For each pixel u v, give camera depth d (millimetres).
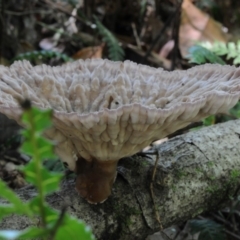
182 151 350
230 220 421
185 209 340
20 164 464
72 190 320
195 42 511
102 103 316
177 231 396
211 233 382
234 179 354
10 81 308
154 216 328
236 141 364
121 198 322
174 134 423
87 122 268
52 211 207
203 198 346
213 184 347
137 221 324
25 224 300
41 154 189
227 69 324
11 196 197
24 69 328
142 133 287
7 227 297
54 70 339
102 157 300
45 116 178
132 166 332
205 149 354
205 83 320
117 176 327
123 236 323
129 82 327
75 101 317
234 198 365
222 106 292
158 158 331
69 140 303
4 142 477
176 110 273
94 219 314
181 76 336
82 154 304
